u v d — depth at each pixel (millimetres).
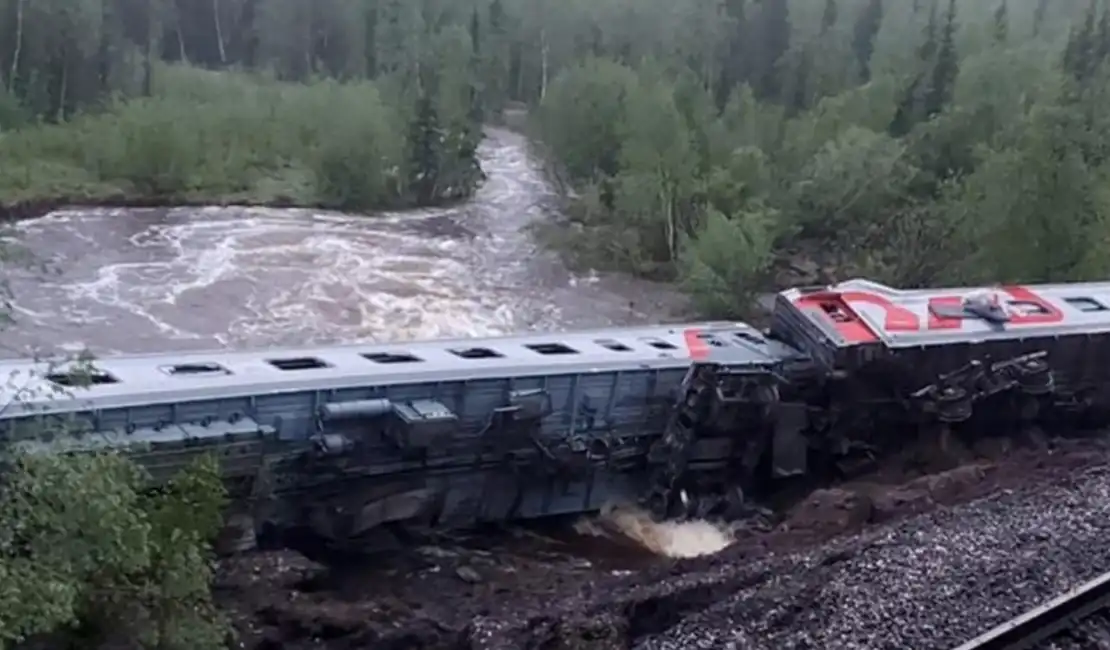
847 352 24344
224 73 79500
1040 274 40094
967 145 54594
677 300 48812
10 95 62250
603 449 23109
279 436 19750
